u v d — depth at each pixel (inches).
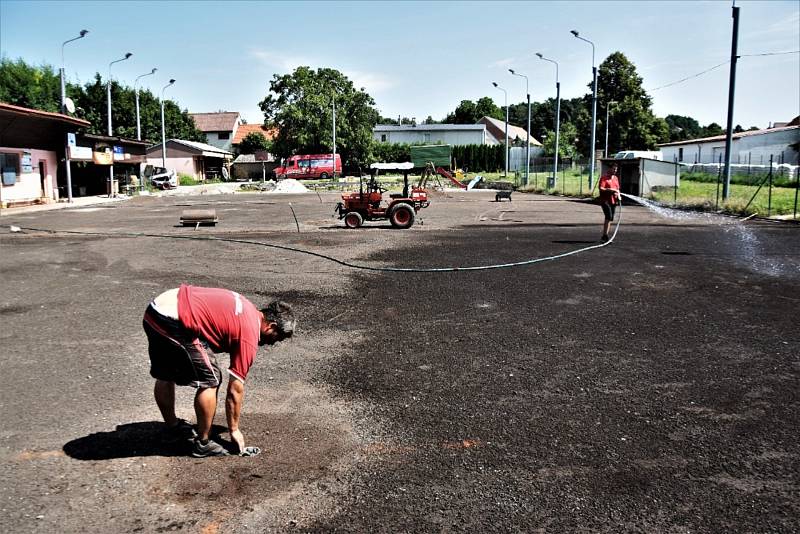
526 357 249.8
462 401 204.1
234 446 165.3
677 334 281.9
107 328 296.0
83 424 185.5
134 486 149.2
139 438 175.6
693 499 144.3
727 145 962.1
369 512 138.3
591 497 145.0
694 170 1897.1
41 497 144.1
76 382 222.4
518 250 545.6
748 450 168.6
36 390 214.2
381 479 153.0
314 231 713.6
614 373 230.4
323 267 463.5
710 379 223.5
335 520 135.2
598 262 479.5
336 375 229.9
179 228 754.8
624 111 2920.8
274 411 196.1
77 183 1483.8
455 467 159.2
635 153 2046.0
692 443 172.9
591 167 1444.4
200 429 161.2
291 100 2541.8
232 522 134.3
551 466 159.9
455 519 135.9
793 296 358.0
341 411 196.1
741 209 885.2
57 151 1272.1
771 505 141.9
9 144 1108.5
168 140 2426.2
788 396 207.0
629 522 135.0
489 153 2886.3
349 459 163.5
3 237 661.9
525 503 142.3
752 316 313.6
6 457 164.1
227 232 705.6
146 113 2518.5
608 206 587.8
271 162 2738.7
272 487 148.9
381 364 242.2
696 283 396.5
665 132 3085.6
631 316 314.7
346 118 2588.6
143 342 273.1
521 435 178.2
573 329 291.3
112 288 390.0
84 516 136.4
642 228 727.7
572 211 999.6
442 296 362.3
